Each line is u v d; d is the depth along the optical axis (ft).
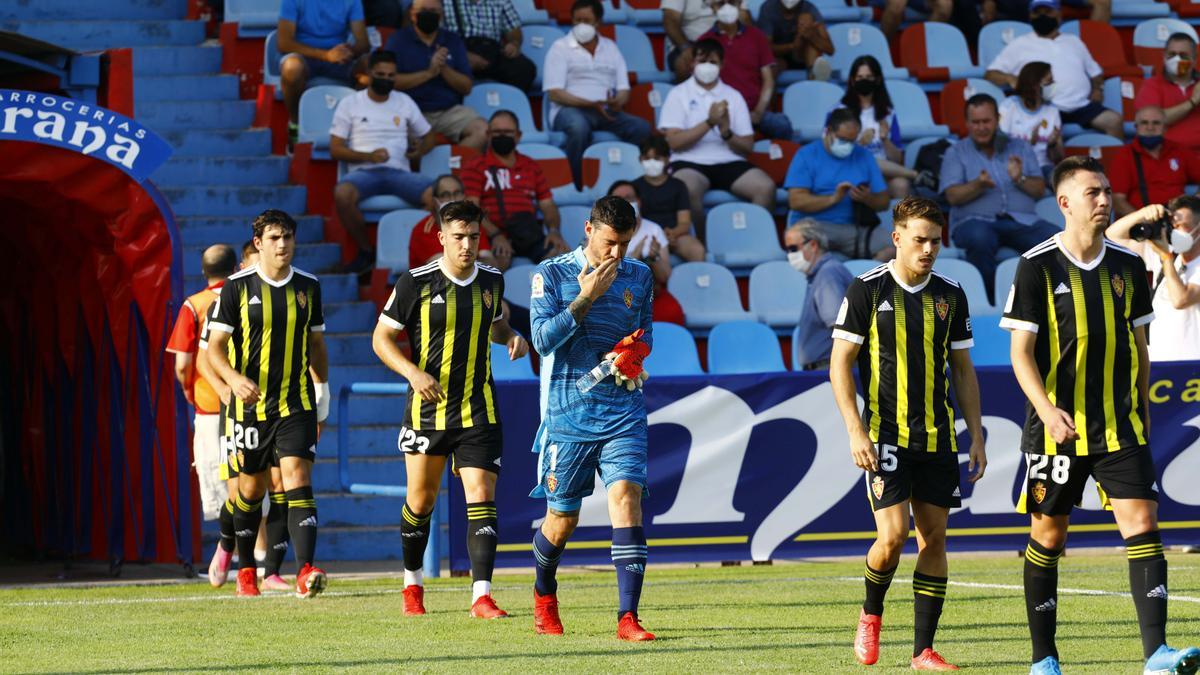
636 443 67.87
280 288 88.69
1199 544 110.93
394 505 121.90
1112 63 185.78
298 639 68.80
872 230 151.02
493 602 77.46
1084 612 76.95
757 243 152.35
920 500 59.62
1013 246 153.07
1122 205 159.22
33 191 106.73
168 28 167.63
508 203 140.87
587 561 104.99
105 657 63.05
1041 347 55.83
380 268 139.44
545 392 68.80
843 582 95.20
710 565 110.83
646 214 146.82
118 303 111.75
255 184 152.15
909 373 59.11
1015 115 163.84
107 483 117.50
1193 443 110.93
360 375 130.82
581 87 160.45
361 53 159.33
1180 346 112.57
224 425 90.89
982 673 57.21
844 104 161.89
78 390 122.01
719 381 105.91
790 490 106.83
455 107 155.33
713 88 159.53
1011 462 109.60
